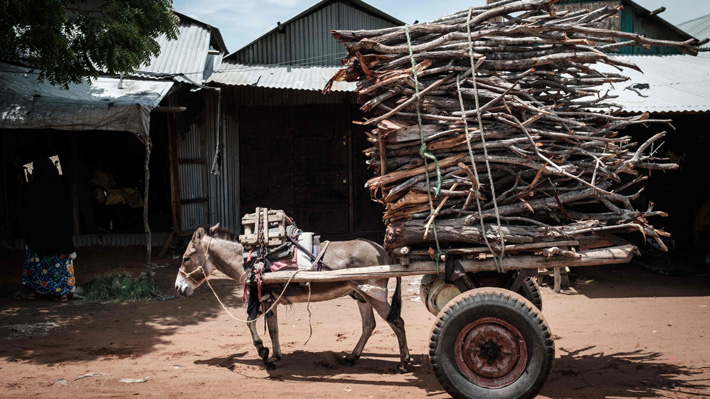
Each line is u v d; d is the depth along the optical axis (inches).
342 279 201.8
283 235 218.5
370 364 233.3
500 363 176.2
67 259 353.4
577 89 223.0
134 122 353.4
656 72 490.3
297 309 339.3
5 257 492.1
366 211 553.6
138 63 360.2
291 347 260.2
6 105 360.2
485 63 195.5
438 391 199.5
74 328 291.9
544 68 204.8
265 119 546.3
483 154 191.5
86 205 533.3
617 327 287.4
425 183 188.5
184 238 526.6
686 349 247.6
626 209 191.9
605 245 199.9
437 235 185.8
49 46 331.6
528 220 186.5
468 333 177.6
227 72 510.3
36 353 249.0
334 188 551.2
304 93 546.3
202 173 537.3
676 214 517.0
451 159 188.7
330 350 254.1
